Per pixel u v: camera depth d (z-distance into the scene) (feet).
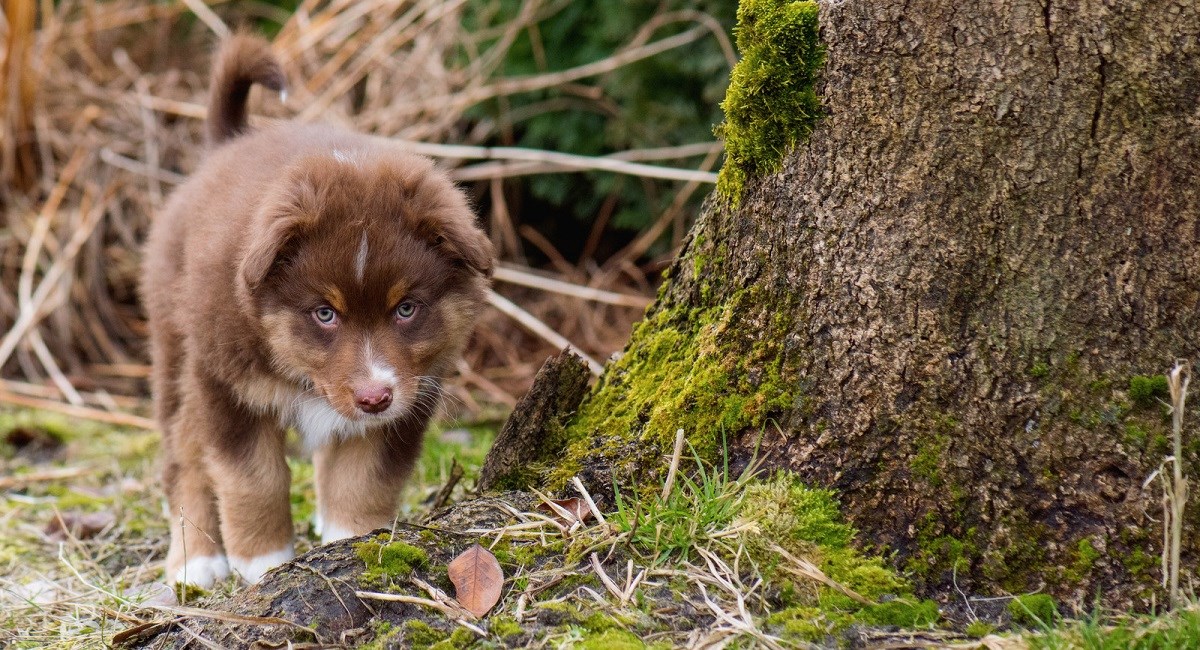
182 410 15.10
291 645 10.03
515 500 12.15
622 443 12.39
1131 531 10.39
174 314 14.87
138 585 14.74
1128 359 10.43
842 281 11.16
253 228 12.34
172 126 30.55
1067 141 10.29
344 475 13.91
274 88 16.62
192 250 13.58
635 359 13.35
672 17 26.53
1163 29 9.98
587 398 13.52
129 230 28.66
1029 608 10.30
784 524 11.07
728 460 11.74
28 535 17.08
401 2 29.66
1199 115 10.03
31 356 27.55
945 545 10.78
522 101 29.71
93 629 12.46
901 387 10.96
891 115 10.79
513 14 29.89
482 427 23.54
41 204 29.32
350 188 12.62
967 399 10.77
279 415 13.73
